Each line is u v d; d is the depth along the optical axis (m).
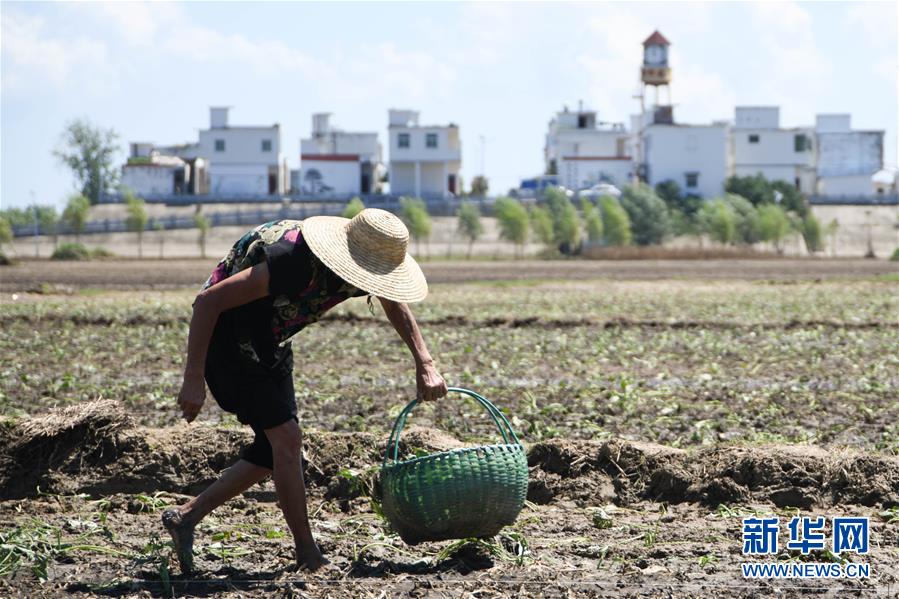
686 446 24.62
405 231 15.25
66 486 21.06
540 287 97.69
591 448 21.62
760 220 194.75
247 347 14.87
